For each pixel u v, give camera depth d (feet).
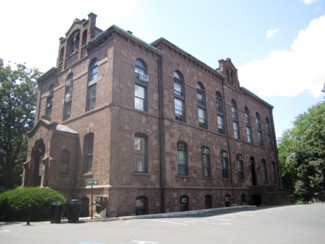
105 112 59.41
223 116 94.53
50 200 50.06
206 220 46.85
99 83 63.87
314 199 133.80
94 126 61.72
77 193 61.21
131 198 56.59
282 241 26.45
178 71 78.54
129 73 64.23
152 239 28.04
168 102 71.31
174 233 32.24
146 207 59.82
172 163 67.51
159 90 71.46
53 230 35.04
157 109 69.46
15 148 114.32
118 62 62.23
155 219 50.01
